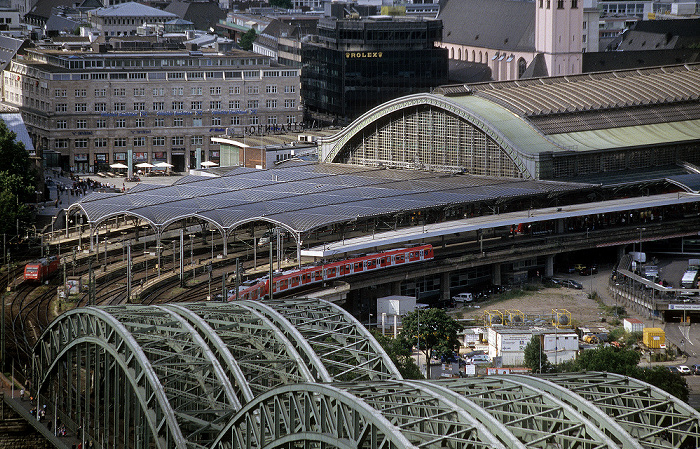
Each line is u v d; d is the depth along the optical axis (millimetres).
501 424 187750
